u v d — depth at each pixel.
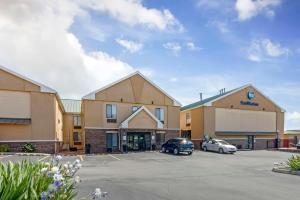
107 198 9.19
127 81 34.53
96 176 13.97
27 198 3.90
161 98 36.41
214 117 39.97
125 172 15.70
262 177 14.51
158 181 12.78
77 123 40.50
